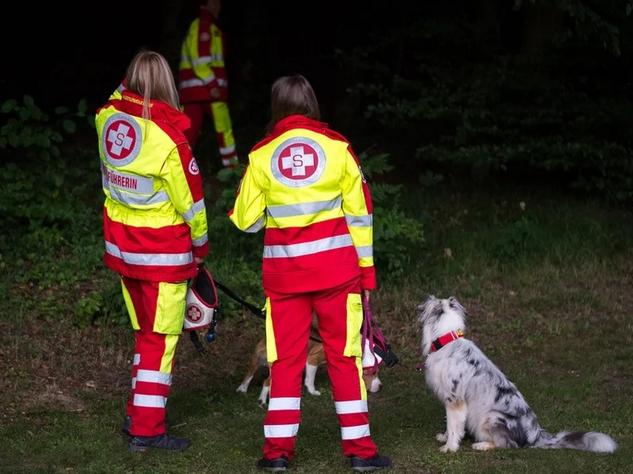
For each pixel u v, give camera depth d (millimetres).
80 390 5484
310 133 4242
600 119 9570
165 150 4391
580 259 8523
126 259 4555
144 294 4582
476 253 8523
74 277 6969
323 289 4215
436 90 9812
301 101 4348
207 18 9102
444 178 11070
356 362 4336
